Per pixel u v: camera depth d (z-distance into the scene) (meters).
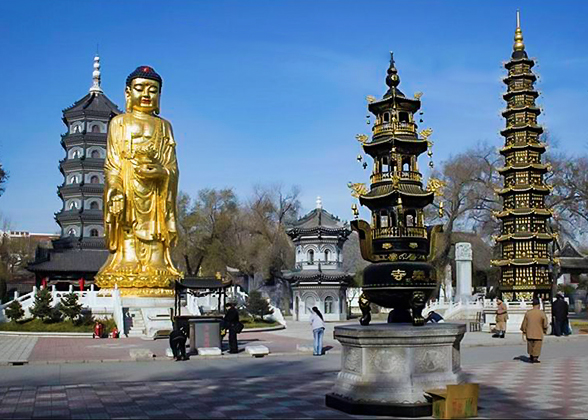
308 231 75.56
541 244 51.25
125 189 59.28
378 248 18.16
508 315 49.69
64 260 82.31
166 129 61.31
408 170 19.12
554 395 18.92
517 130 52.25
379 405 15.88
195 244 94.69
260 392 19.98
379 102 19.33
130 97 61.81
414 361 16.39
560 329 45.03
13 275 119.25
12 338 45.28
